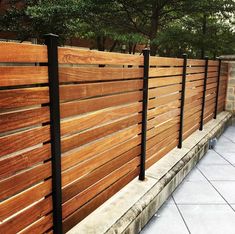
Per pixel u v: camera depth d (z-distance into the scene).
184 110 5.18
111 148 2.95
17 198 1.88
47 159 2.08
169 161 4.35
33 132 1.92
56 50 1.99
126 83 3.05
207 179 4.56
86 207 2.68
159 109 4.04
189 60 5.10
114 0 11.45
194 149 5.11
